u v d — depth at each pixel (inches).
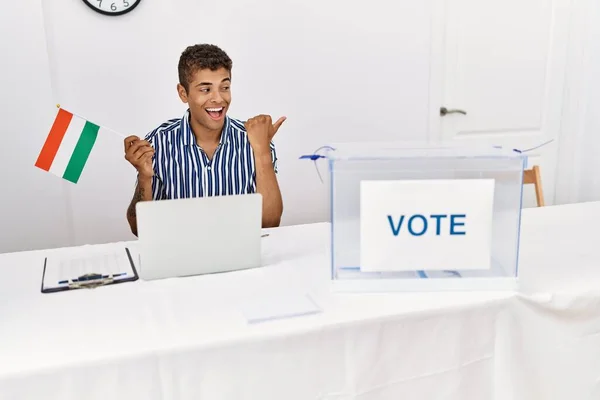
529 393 41.0
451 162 38.7
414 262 39.9
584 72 117.0
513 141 116.7
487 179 38.9
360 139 103.3
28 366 31.0
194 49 64.4
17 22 78.2
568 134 120.2
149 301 39.7
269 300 39.4
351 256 40.4
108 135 87.0
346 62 99.3
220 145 67.3
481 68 110.3
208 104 64.2
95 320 36.6
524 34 112.1
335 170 38.8
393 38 101.5
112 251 51.4
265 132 66.6
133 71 86.7
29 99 80.7
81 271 45.4
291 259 48.7
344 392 36.9
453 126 111.0
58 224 86.5
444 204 39.1
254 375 34.9
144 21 85.9
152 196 65.0
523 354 40.4
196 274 44.9
